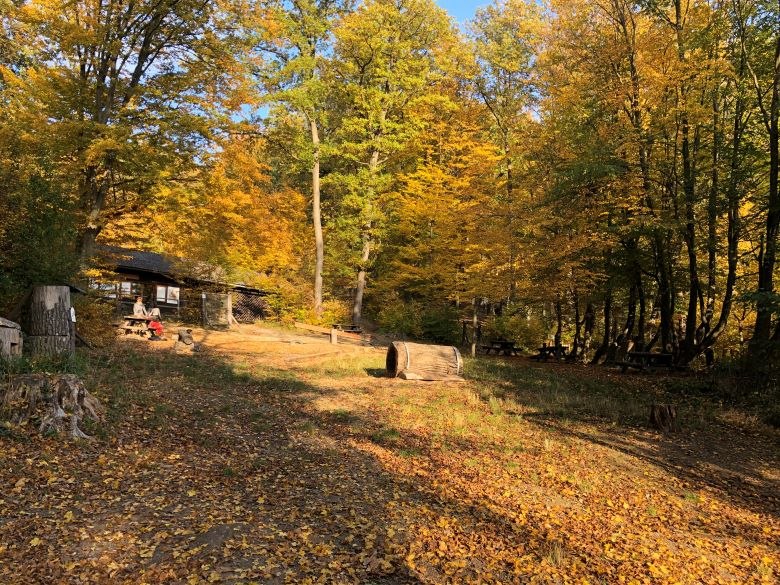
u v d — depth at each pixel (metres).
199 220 18.89
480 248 22.12
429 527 5.78
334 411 10.80
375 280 33.44
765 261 14.36
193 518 5.38
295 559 4.81
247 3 17.75
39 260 11.08
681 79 15.60
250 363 15.92
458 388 14.09
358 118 29.73
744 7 15.59
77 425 6.97
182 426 8.39
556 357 23.89
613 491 7.42
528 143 22.22
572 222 19.23
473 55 28.52
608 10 18.94
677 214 17.00
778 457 9.34
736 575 5.37
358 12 28.88
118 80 16.14
